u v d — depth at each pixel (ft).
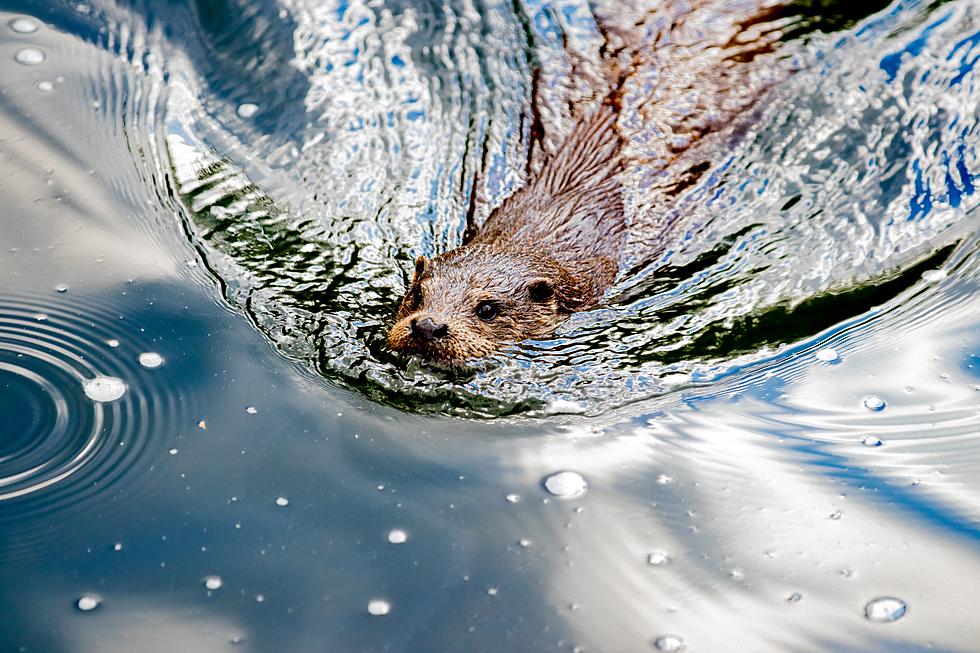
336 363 36.14
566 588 27.09
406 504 29.76
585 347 38.58
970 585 27.32
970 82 50.83
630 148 48.01
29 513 28.63
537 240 42.98
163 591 26.50
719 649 25.36
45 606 25.82
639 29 55.72
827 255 43.09
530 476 31.24
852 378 36.19
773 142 48.78
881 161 47.55
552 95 51.52
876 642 25.58
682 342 38.60
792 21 55.98
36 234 40.57
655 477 31.32
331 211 44.55
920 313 39.63
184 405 33.24
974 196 45.78
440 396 35.14
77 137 46.52
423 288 39.42
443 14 55.67
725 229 44.57
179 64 51.98
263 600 26.37
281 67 52.16
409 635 25.49
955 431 33.24
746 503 30.30
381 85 51.72
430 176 47.21
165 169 45.55
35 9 53.98
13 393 32.83
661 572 27.76
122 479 30.09
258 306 38.50
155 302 37.91
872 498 30.50
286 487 30.14
